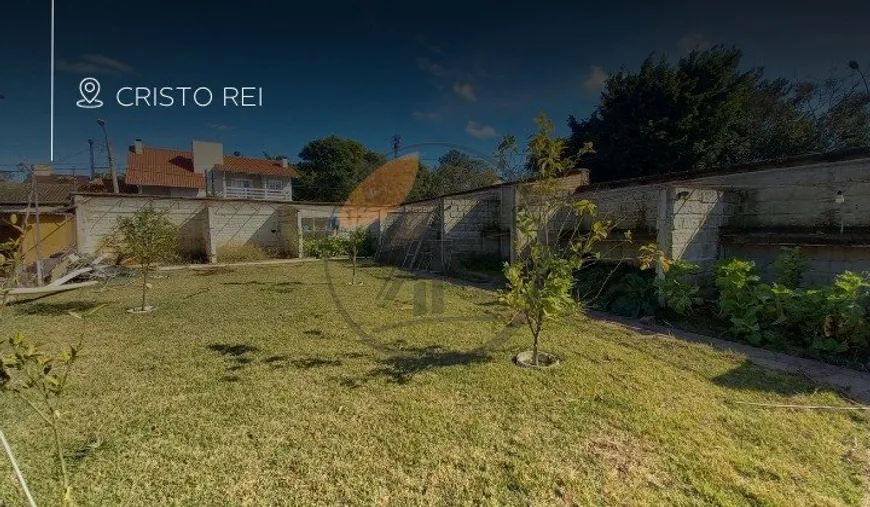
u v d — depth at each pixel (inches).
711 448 92.7
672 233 219.5
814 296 158.4
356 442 96.6
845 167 200.2
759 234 222.2
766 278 226.4
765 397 119.4
